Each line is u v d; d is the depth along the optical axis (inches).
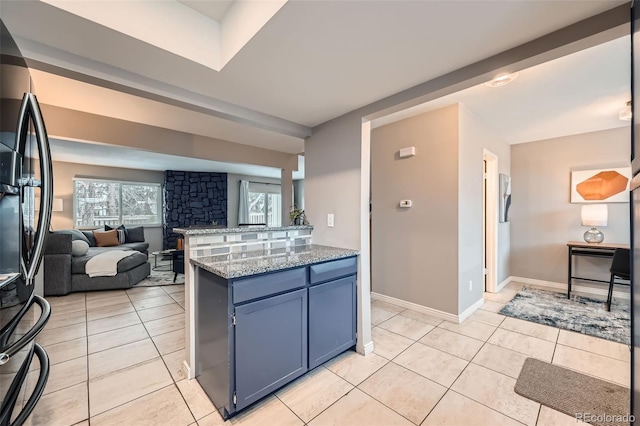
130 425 60.6
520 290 160.1
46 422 60.8
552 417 62.6
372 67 67.1
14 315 40.7
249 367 63.9
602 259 151.6
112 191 275.1
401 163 131.7
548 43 55.6
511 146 180.9
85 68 61.9
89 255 169.5
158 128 138.6
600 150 150.7
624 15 48.1
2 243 38.6
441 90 72.4
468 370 80.7
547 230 167.8
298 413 64.3
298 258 77.2
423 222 123.8
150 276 195.9
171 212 298.5
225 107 86.3
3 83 39.1
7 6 45.3
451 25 52.2
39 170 47.6
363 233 92.2
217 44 67.5
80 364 83.7
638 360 40.6
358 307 91.2
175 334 104.1
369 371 80.4
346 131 95.5
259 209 370.6
